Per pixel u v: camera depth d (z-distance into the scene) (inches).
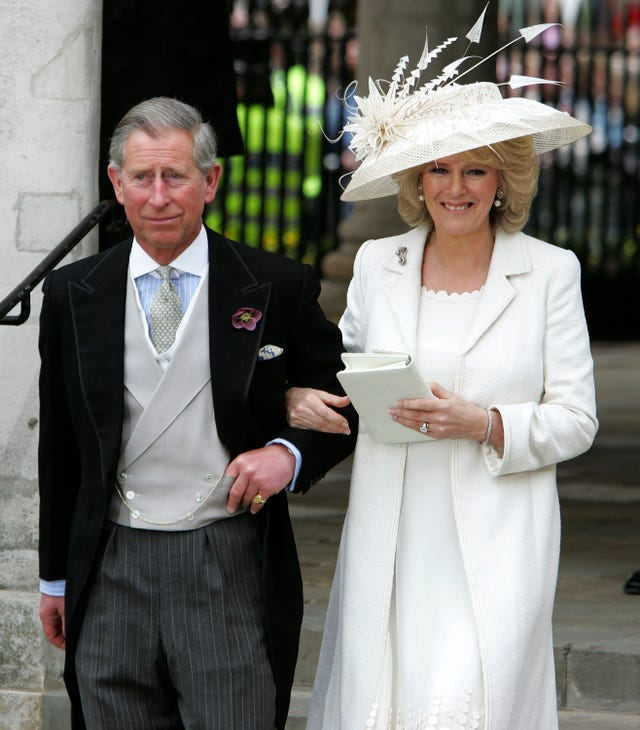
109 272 481.7
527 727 491.8
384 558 491.5
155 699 484.4
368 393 470.6
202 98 830.5
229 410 472.4
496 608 475.8
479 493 484.7
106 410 472.1
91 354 473.7
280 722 497.7
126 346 474.6
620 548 917.8
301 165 2042.3
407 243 509.7
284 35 1972.2
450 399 471.2
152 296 479.2
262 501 477.4
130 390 474.3
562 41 2097.7
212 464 477.4
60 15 669.3
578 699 678.5
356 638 493.4
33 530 683.4
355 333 522.6
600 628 717.3
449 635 483.5
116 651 475.2
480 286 497.7
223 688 470.6
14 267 679.7
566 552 904.3
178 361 472.7
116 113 796.0
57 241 677.9
